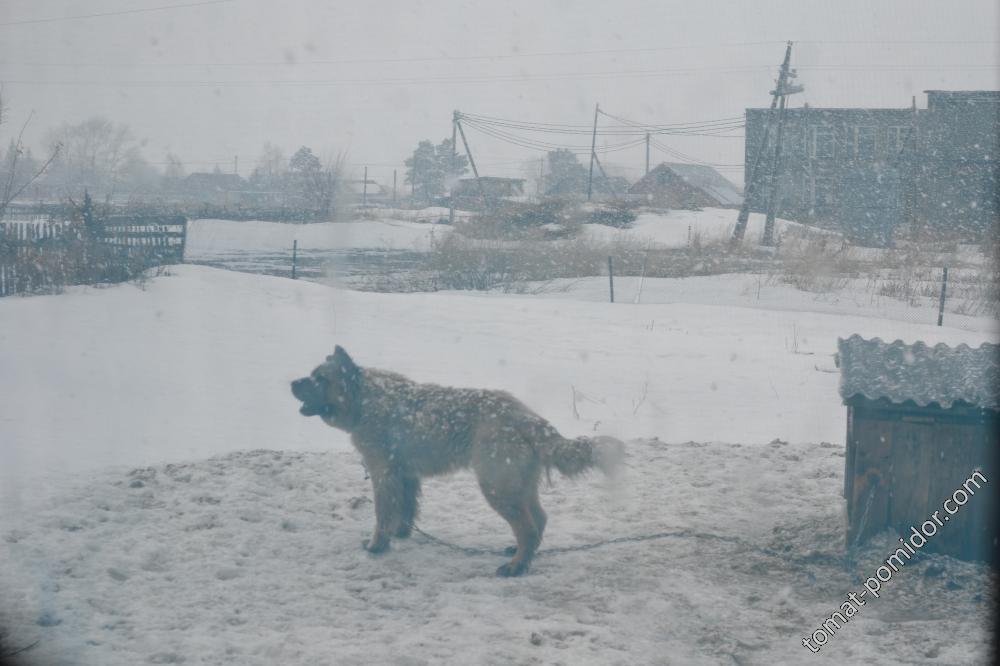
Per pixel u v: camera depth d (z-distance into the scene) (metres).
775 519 7.86
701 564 6.90
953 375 6.91
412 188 111.81
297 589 6.30
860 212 60.81
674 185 76.38
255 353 14.77
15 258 19.95
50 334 15.06
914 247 43.03
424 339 17.11
